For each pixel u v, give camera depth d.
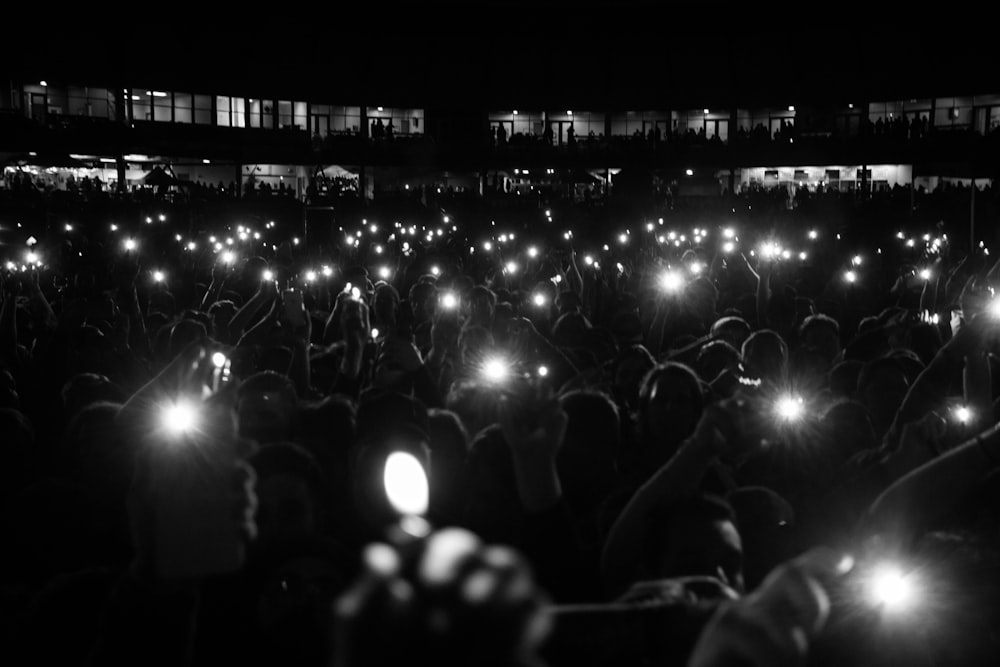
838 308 12.03
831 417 4.82
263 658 2.65
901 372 5.57
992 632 2.12
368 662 0.88
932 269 10.62
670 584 2.29
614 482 3.87
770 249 13.77
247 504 1.84
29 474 4.89
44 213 37.56
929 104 64.88
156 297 11.95
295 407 4.59
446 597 0.88
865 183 56.56
